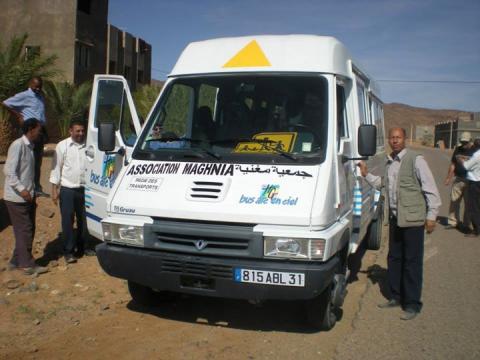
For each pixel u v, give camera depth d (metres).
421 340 5.61
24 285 6.96
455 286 7.54
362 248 10.02
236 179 5.32
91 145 7.48
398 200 6.24
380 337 5.66
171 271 5.23
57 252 8.55
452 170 12.17
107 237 5.52
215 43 6.52
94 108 7.46
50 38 30.30
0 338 5.37
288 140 5.62
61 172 7.94
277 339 5.52
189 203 5.22
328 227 5.15
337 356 5.15
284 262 4.98
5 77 19.94
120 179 5.73
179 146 5.83
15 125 20.91
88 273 7.58
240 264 5.01
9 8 30.61
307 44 6.14
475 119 62.25
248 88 6.04
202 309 6.36
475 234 11.09
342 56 6.39
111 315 6.09
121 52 37.84
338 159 5.60
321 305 5.54
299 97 5.84
